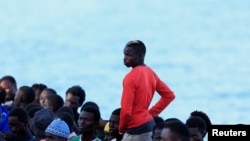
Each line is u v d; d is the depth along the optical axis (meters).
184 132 25.53
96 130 38.50
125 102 33.38
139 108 33.91
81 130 34.44
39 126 37.75
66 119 36.88
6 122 40.25
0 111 39.44
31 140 36.34
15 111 36.19
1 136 36.34
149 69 34.56
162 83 35.25
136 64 34.16
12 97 48.81
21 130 36.16
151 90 34.44
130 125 33.81
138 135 33.81
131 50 34.03
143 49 34.22
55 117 38.41
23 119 36.12
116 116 35.78
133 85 33.56
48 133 34.44
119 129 34.00
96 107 35.00
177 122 25.66
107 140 37.16
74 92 42.56
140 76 33.78
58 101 42.50
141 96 33.84
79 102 42.78
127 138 33.91
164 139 25.58
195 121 31.83
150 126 34.03
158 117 36.41
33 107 41.59
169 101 35.34
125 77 33.84
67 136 34.66
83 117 34.34
